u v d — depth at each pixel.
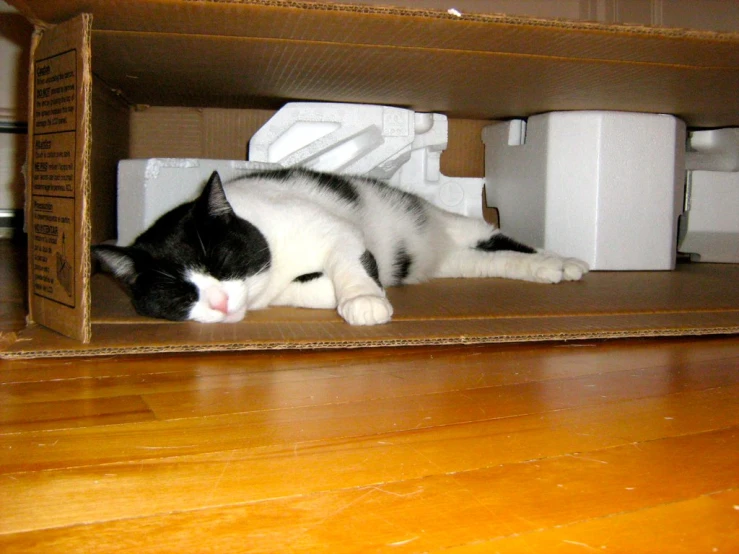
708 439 0.93
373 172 2.66
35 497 0.76
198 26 1.50
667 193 2.57
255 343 1.34
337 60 1.79
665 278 2.39
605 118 2.47
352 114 2.54
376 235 2.18
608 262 2.56
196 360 1.34
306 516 0.71
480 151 3.08
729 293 2.04
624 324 1.55
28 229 1.55
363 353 1.40
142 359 1.34
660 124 2.53
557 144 2.54
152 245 1.60
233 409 1.04
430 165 2.90
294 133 2.51
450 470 0.83
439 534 0.68
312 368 1.29
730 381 1.21
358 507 0.73
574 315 1.66
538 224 2.65
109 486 0.78
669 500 0.75
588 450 0.89
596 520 0.71
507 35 1.54
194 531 0.69
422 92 2.24
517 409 1.05
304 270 1.77
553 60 1.75
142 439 0.92
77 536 0.68
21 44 3.46
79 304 1.34
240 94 2.37
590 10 2.35
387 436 0.93
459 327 1.50
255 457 0.86
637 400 1.10
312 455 0.87
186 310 1.57
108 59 1.83
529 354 1.40
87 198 1.33
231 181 1.99
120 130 2.52
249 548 0.65
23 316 1.84
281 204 1.76
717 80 1.96
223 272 1.59
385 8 1.42
